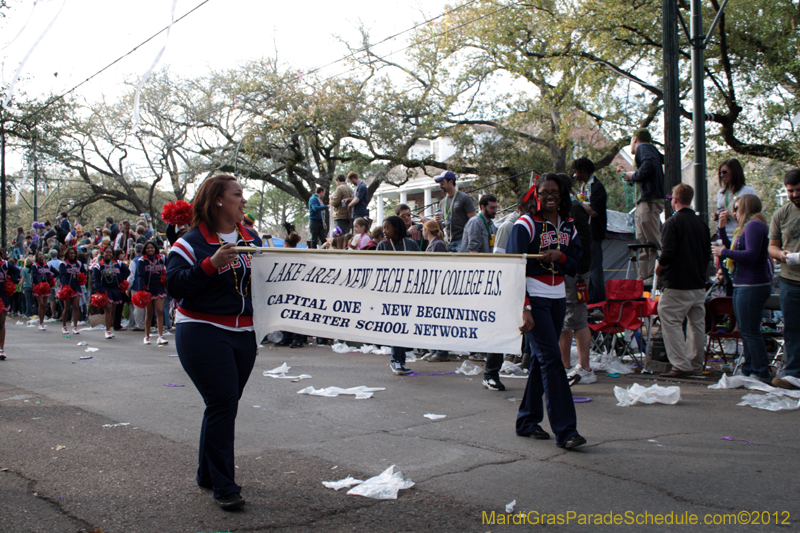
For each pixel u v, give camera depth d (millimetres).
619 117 20422
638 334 8555
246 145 25547
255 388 6738
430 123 24594
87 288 16969
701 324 7078
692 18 9023
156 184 31703
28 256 19406
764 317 8562
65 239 21000
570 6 19328
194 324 3361
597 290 8219
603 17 17469
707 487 3521
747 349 6590
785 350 6324
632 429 4812
